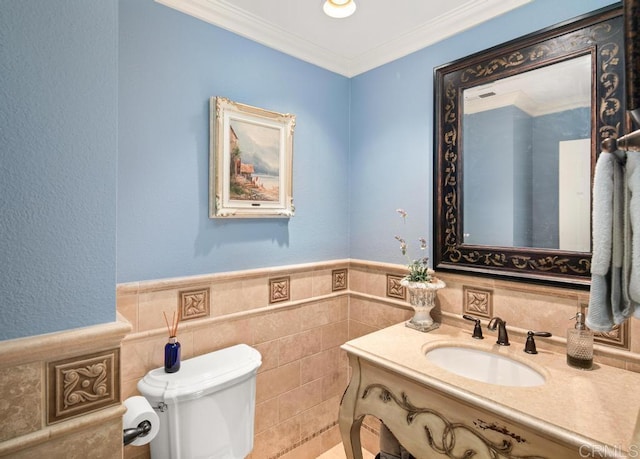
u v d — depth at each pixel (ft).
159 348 4.33
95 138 2.27
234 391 4.25
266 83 5.42
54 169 2.11
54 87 2.10
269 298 5.47
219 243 4.94
